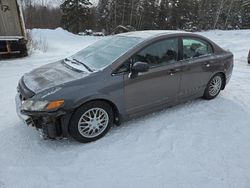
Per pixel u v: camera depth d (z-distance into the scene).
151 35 3.73
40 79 3.22
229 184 2.49
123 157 2.92
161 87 3.70
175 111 4.14
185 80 4.00
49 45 13.77
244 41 17.05
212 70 4.40
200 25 36.41
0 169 2.70
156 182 2.52
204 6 36.81
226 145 3.17
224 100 4.69
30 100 2.85
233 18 36.69
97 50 3.82
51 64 3.88
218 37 21.23
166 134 3.42
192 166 2.76
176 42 3.84
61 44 15.94
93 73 3.13
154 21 35.72
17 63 8.24
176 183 2.50
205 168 2.73
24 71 7.10
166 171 2.68
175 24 36.28
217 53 4.48
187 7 36.06
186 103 4.50
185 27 36.03
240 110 4.23
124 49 3.47
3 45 9.30
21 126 3.65
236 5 36.34
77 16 31.50
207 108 4.29
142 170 2.70
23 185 2.47
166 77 3.70
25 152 3.01
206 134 3.43
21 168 2.72
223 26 36.25
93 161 2.85
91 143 3.20
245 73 7.10
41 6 34.44
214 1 36.50
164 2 35.47
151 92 3.60
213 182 2.52
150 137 3.34
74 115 2.99
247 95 5.00
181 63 3.87
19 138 3.31
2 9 9.19
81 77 3.07
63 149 3.08
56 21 35.69
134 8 34.69
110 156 2.94
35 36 17.14
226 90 5.31
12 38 9.31
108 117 3.30
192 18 36.75
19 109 3.12
